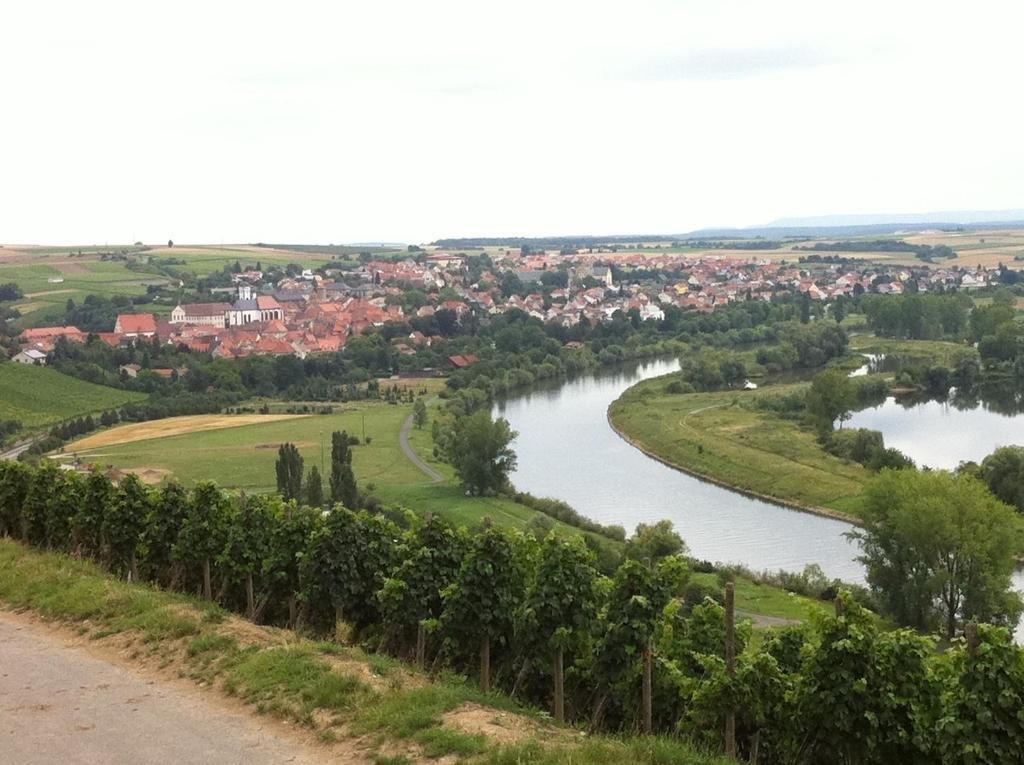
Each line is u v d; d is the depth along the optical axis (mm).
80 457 114438
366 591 29344
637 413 139125
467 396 155375
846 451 110500
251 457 115438
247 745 18531
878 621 62531
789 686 20953
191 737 18891
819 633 20359
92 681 22125
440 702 20250
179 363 186000
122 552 34094
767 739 21484
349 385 178000
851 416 136750
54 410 145625
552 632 23547
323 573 28625
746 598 61469
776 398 143000
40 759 17906
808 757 20188
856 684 18891
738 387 164250
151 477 101750
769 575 68250
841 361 183125
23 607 28141
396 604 26484
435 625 24594
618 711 24469
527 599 24609
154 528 32938
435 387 179500
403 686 21453
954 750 18391
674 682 23203
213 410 156625
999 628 18844
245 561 30703
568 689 25516
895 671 19469
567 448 124375
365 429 136625
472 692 22047
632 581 23375
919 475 67438
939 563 61156
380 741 18406
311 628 29859
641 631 22422
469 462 95938
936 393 155125
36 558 33281
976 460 106562
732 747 20672
